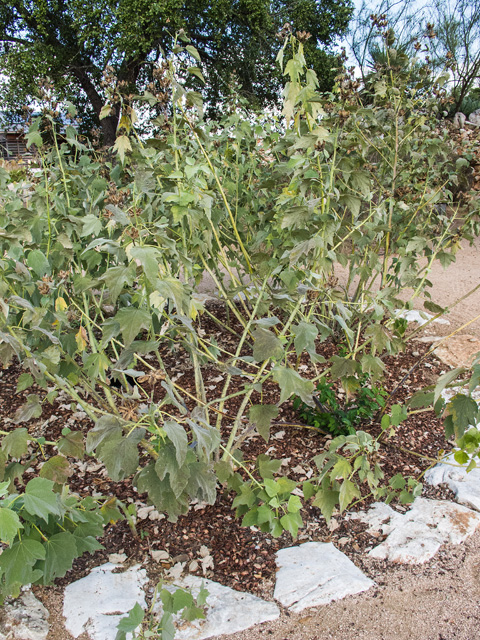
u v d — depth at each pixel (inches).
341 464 78.5
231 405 126.0
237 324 177.8
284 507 77.2
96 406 124.7
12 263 92.4
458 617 71.0
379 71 146.7
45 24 554.3
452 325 177.9
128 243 66.3
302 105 92.0
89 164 129.6
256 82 591.8
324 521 90.2
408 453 109.3
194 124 98.3
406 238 148.9
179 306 63.2
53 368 76.3
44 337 87.6
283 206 112.0
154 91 92.0
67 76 554.6
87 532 74.6
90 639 66.0
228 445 89.3
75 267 105.4
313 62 535.5
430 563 80.6
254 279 128.4
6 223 101.3
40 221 98.8
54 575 68.5
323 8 576.7
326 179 97.7
